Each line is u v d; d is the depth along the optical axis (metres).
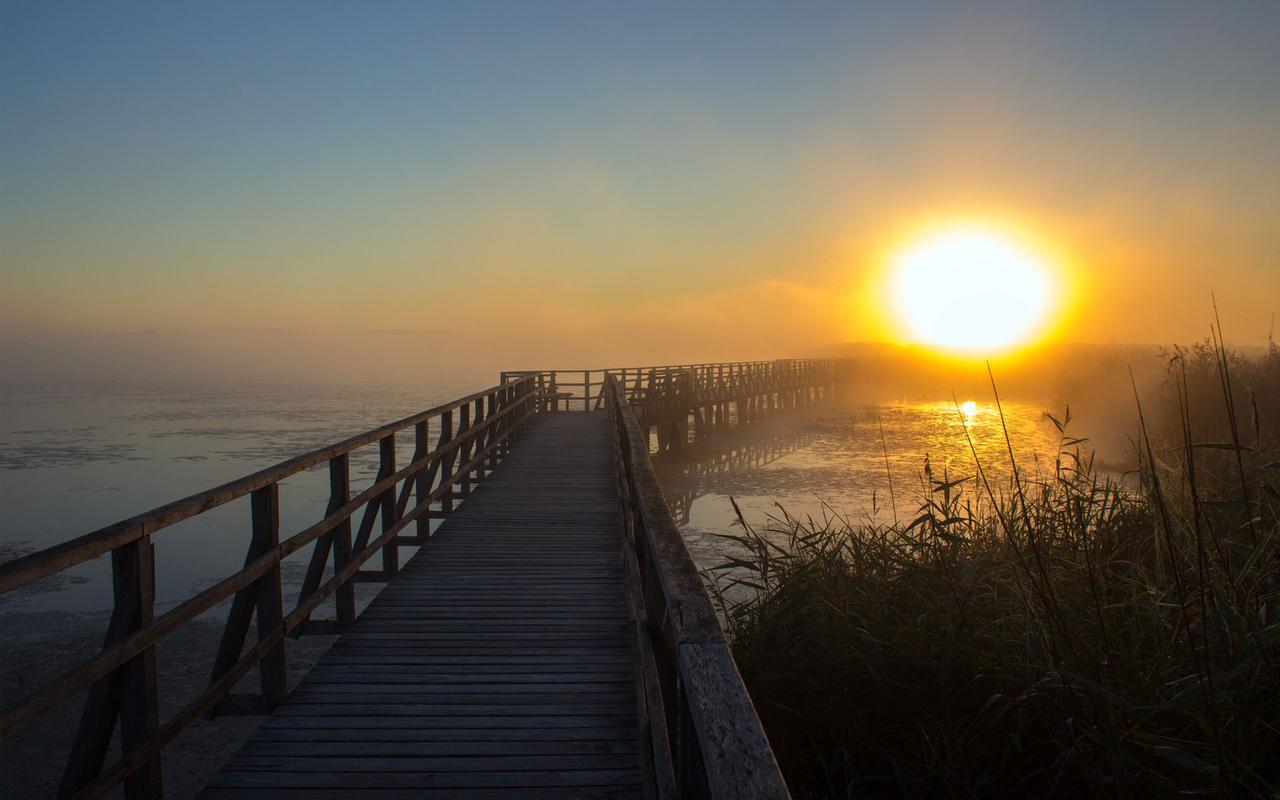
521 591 5.95
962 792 3.29
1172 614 3.29
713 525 13.48
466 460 10.06
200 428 39.59
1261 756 2.62
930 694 3.61
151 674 2.75
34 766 6.49
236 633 3.72
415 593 5.90
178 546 14.02
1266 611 3.09
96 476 24.27
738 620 4.58
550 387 22.55
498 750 3.49
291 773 3.27
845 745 3.63
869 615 4.06
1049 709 3.24
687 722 1.58
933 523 4.32
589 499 9.59
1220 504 2.92
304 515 17.00
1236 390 10.58
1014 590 3.81
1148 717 2.84
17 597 11.07
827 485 17.31
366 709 3.91
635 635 4.17
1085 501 4.43
